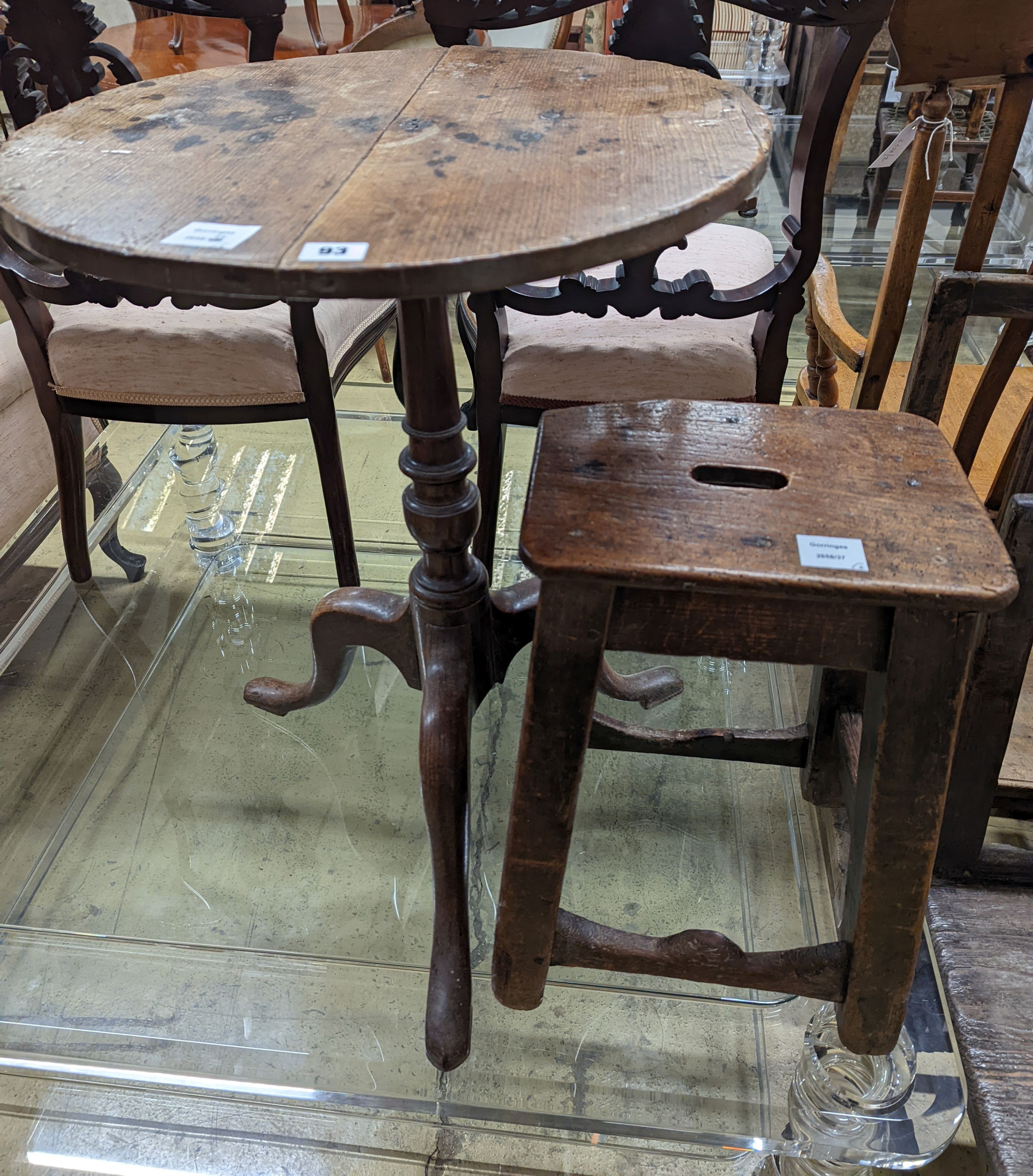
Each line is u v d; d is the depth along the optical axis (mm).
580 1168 976
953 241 2178
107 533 1701
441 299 872
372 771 1308
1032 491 975
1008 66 985
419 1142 996
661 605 667
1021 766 1089
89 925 1136
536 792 732
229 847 1218
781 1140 930
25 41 1095
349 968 1089
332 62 980
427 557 1012
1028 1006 986
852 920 797
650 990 1073
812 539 658
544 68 937
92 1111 1017
